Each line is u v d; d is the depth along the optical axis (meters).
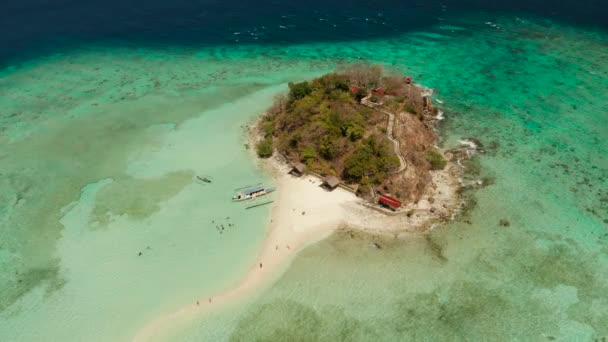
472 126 84.62
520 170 71.50
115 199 67.06
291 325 47.31
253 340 46.00
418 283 51.88
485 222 60.91
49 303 50.97
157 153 78.81
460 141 79.94
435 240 58.12
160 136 84.19
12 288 53.06
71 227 62.00
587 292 50.25
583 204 63.78
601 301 49.12
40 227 62.34
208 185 69.69
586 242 57.16
